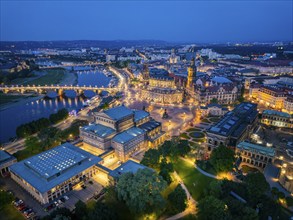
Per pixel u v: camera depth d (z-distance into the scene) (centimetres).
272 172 15262
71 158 14988
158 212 11494
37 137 19500
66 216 10594
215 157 15162
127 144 17238
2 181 14662
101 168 14888
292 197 12862
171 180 14012
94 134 17638
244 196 12300
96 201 12800
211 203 10938
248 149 16488
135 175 12231
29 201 12875
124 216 11838
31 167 14000
